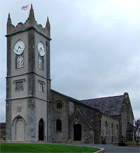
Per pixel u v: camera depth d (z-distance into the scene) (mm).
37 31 52344
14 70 51781
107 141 55062
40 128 50281
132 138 71375
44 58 54281
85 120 50562
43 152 24266
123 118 69938
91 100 78438
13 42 53125
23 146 26922
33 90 48875
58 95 54062
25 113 48531
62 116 53000
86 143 49625
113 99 75688
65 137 51812
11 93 51188
